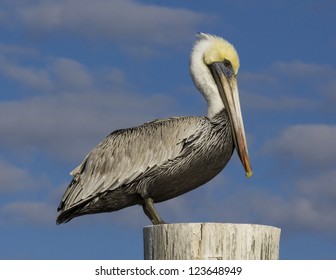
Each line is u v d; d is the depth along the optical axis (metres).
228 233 8.91
